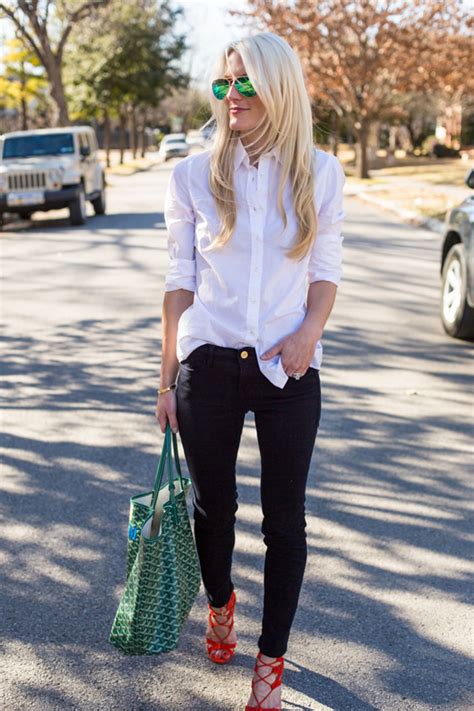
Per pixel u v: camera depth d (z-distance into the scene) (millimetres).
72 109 49969
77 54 47469
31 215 22250
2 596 3572
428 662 3107
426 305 9539
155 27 48344
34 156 19500
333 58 32031
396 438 5445
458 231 7863
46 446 5340
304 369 2619
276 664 2771
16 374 6984
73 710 2840
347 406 6070
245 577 3725
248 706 2777
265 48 2486
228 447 2727
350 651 3172
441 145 56188
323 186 2646
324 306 2672
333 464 5020
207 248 2617
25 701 2887
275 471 2713
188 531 2803
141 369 7055
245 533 4137
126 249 14320
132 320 8859
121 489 4680
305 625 3344
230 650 3088
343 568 3799
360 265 12289
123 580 3709
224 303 2641
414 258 13031
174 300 2752
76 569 3803
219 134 2590
